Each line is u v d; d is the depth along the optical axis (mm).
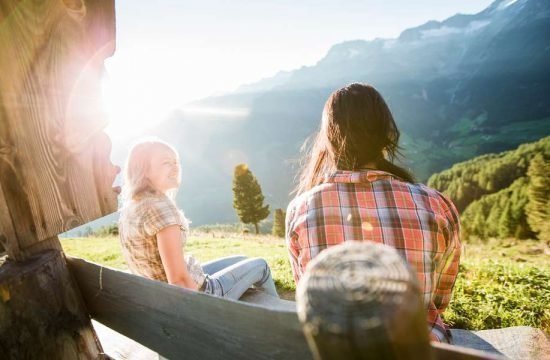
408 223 1394
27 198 1220
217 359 1041
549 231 43688
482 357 557
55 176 1289
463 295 3936
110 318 1348
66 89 1285
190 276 2248
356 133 1483
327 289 430
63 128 1293
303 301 450
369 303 400
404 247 1381
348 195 1479
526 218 48594
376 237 1408
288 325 814
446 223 1449
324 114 1614
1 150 1145
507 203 52562
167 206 2223
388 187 1456
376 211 1430
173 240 2176
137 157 2293
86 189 1401
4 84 1135
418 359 440
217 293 2633
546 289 4105
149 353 2197
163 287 1105
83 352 1348
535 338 2166
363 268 440
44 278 1213
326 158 1722
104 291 1314
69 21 1245
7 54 1126
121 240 2377
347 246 490
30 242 1237
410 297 415
